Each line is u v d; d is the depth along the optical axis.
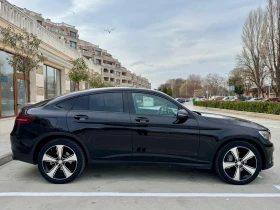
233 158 3.94
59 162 3.92
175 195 3.51
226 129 3.92
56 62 15.63
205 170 4.70
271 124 12.32
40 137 3.89
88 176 4.30
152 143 3.91
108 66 83.69
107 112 4.00
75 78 16.73
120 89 4.17
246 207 3.13
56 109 4.04
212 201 3.31
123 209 3.07
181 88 112.56
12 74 11.40
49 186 3.83
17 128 4.01
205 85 93.88
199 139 3.90
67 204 3.21
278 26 29.73
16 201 3.30
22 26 11.41
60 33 59.28
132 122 3.91
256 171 3.91
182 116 3.85
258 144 3.92
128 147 3.93
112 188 3.76
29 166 4.92
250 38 36.34
